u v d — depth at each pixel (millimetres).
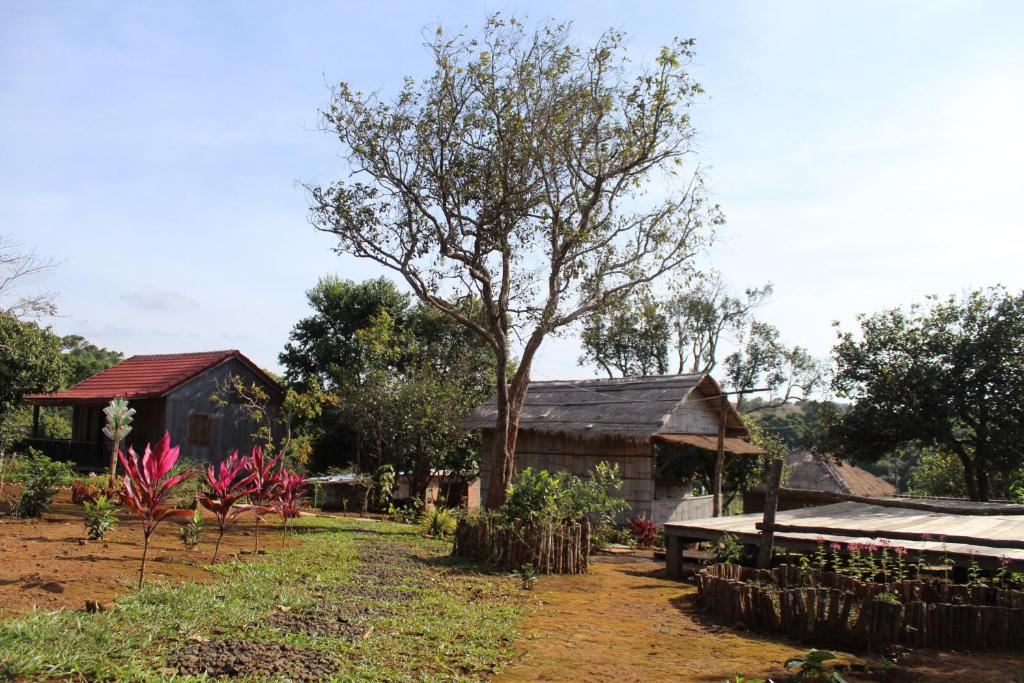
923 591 8086
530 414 21766
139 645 5496
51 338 27188
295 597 7574
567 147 16484
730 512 28391
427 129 16359
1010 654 6820
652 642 7098
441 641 6492
